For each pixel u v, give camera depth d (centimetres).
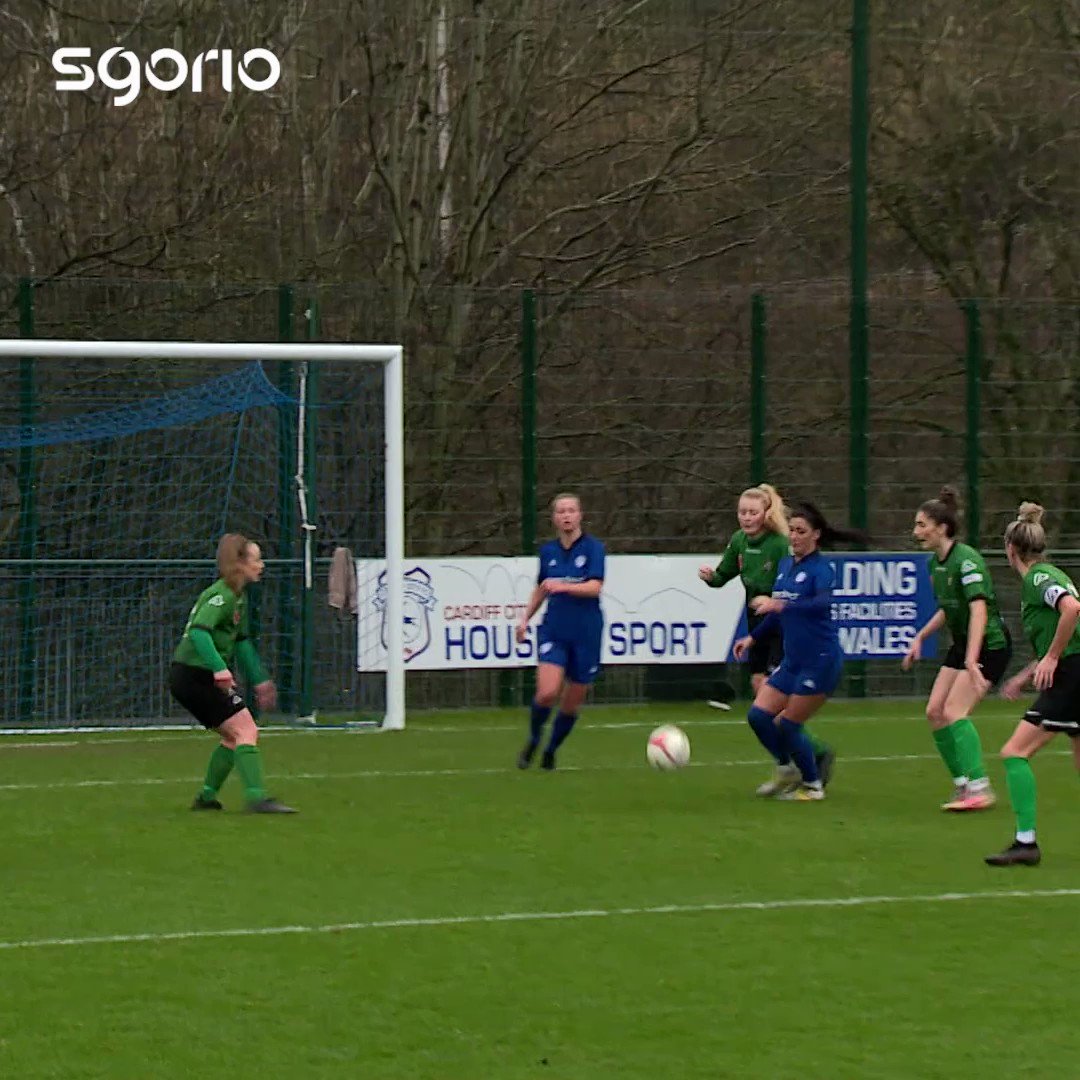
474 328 7025
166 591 6216
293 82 7812
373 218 7919
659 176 7838
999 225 8300
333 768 4841
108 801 4216
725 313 7006
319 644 6147
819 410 7031
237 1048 2239
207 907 3003
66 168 7619
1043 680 3362
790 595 4122
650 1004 2439
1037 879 3259
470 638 6369
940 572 4109
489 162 7962
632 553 6844
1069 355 7200
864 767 4897
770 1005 2436
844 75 8162
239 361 6356
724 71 8006
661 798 4262
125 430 6106
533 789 4419
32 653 6116
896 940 2795
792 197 8112
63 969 2602
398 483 5797
